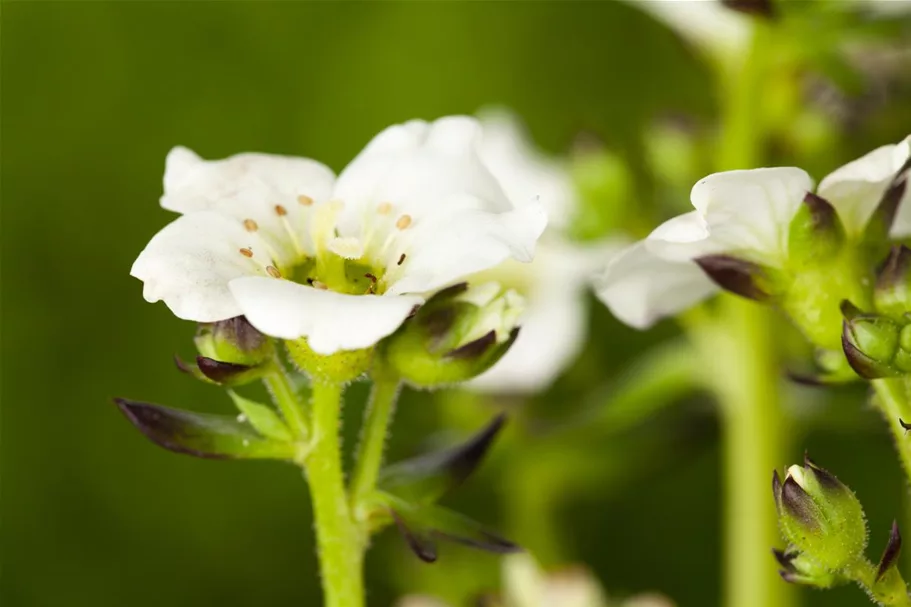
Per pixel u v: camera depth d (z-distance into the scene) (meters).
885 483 0.25
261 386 0.27
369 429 0.18
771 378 0.22
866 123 0.22
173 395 0.28
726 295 0.22
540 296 0.23
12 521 0.27
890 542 0.17
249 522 0.27
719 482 0.26
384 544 0.24
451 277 0.17
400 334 0.17
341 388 0.18
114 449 0.28
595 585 0.21
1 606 0.27
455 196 0.17
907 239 0.18
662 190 0.22
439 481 0.18
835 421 0.23
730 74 0.22
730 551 0.22
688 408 0.23
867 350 0.17
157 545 0.27
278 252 0.17
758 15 0.20
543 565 0.23
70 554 0.27
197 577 0.27
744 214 0.17
